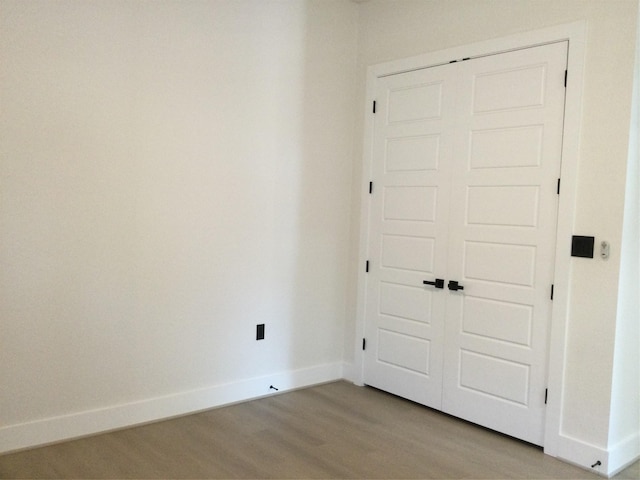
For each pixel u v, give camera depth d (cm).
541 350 329
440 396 383
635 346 317
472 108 363
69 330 314
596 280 304
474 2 362
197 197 362
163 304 350
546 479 292
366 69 435
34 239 299
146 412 346
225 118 372
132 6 326
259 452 311
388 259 419
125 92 327
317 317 436
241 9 375
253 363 399
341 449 320
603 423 301
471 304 364
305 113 416
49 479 271
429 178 389
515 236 341
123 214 330
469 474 295
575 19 313
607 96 300
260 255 397
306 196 421
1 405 294
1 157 287
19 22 288
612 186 298
